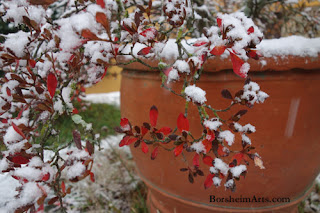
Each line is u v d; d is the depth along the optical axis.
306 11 1.16
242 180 0.53
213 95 0.49
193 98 0.34
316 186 0.86
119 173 1.01
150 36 0.35
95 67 0.38
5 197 0.75
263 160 0.51
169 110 0.53
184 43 0.52
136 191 0.91
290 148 0.51
